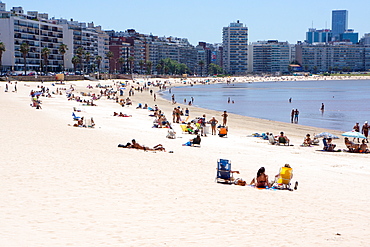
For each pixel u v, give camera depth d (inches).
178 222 564.7
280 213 641.0
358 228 584.4
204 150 1289.4
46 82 6279.5
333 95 5954.7
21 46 6820.9
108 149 1139.3
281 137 1555.1
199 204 661.3
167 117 2551.7
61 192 673.0
